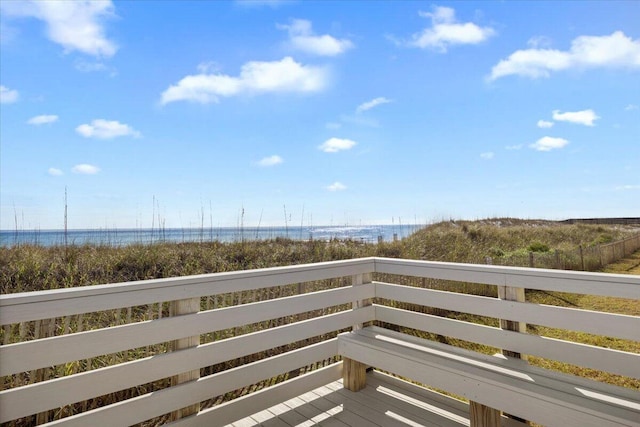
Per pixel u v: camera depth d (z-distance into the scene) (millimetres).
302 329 2170
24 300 1186
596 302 5980
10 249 6066
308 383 2211
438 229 12305
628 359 1496
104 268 5398
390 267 2512
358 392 2285
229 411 1812
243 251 7105
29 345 1226
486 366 1722
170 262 6039
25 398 1214
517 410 1469
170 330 1589
